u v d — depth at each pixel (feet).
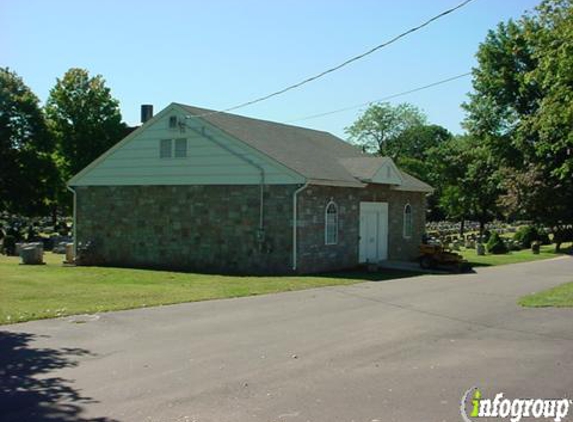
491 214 199.72
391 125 245.45
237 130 83.10
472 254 123.54
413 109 248.32
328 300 49.62
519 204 140.15
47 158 165.58
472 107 148.87
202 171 82.58
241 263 78.69
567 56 59.41
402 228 99.35
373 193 90.22
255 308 45.06
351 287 59.57
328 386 24.12
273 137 88.79
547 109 63.41
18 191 161.58
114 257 92.27
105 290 57.77
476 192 186.91
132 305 46.32
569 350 30.50
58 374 26.16
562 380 24.86
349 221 84.02
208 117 83.66
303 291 56.24
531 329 36.29
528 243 151.74
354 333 35.12
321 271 78.02
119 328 36.94
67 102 168.25
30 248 96.27
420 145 256.11
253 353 29.91
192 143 83.66
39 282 67.56
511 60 137.59
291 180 74.23
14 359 28.91
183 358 28.94
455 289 57.82
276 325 37.81
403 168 229.86
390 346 31.53
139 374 26.08
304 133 104.01
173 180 85.71
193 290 56.75
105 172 93.15
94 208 94.53
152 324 38.27
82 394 23.25
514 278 70.49
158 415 20.74
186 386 24.21
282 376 25.64
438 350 30.55
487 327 36.99
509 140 143.54
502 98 142.00
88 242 94.43
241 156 78.69
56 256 114.11
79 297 52.11
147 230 88.69
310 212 76.13
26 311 43.55
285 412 20.95
